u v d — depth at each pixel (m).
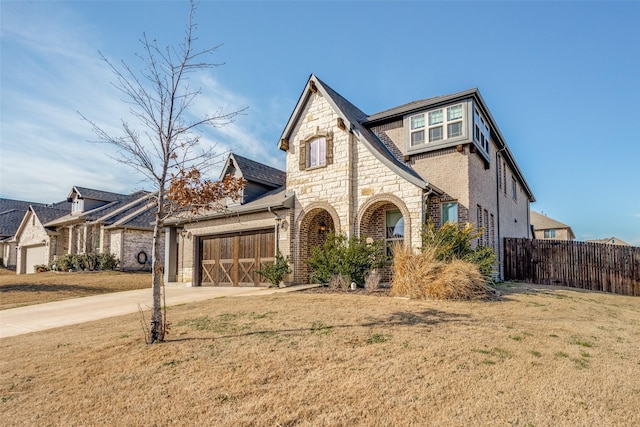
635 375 4.61
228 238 17.88
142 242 26.77
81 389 4.51
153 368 5.09
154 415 3.83
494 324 6.98
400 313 7.91
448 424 3.47
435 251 10.96
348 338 6.09
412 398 3.99
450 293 9.79
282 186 19.55
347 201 14.31
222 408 3.91
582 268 16.69
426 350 5.43
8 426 3.69
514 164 21.91
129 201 31.55
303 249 15.39
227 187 7.32
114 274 23.38
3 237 39.19
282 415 3.71
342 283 12.45
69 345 6.46
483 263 11.15
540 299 10.28
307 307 8.76
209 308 9.36
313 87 15.97
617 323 7.78
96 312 10.20
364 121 16.72
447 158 14.37
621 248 16.19
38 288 16.69
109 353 5.79
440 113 14.62
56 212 34.88
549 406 3.79
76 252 29.58
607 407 3.78
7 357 5.91
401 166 14.91
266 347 5.75
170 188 6.94
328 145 15.16
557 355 5.29
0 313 10.90
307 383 4.43
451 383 4.33
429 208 14.32
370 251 12.84
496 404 3.83
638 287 15.71
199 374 4.82
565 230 47.88
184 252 19.42
